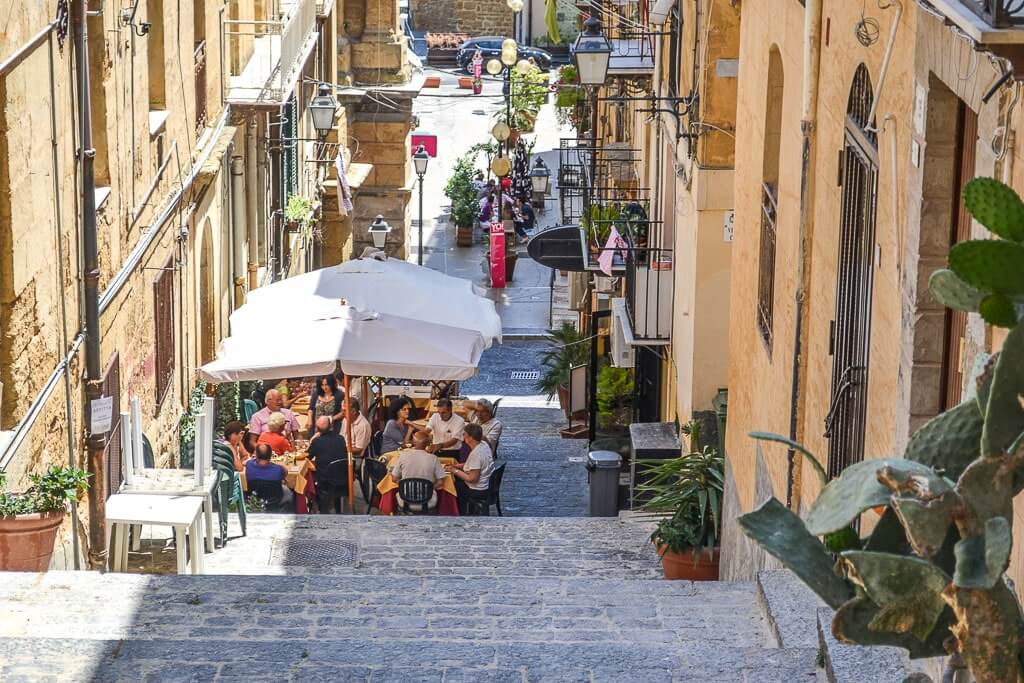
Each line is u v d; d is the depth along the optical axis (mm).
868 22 7488
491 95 57844
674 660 6602
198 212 19375
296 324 18141
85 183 12578
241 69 22578
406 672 6516
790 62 10078
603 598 9039
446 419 19000
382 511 16547
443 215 44406
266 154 24453
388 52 36750
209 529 13180
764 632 8305
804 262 9312
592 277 27156
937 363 6531
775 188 11305
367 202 37562
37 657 6500
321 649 6707
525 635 8352
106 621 8109
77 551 11828
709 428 15953
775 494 10297
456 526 14898
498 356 30969
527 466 21188
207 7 19516
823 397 8891
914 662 6148
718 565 13008
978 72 5469
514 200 41062
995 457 3199
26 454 10680
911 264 6562
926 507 3164
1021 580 5297
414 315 18953
